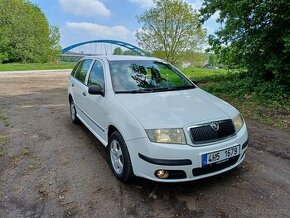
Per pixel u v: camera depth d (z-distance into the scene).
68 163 4.34
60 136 5.62
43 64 36.31
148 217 2.98
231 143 3.34
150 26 26.52
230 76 13.11
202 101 3.86
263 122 6.31
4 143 5.29
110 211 3.10
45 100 9.89
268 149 4.72
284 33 8.52
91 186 3.63
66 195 3.44
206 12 10.73
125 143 3.42
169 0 25.70
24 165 4.31
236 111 3.79
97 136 4.55
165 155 3.09
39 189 3.59
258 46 9.12
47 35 44.25
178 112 3.42
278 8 8.16
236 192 3.42
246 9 8.55
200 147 3.14
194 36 26.66
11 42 37.34
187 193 3.42
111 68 4.51
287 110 7.10
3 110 8.20
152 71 4.69
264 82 9.07
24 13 39.19
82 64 6.03
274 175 3.82
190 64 28.48
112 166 3.88
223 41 10.12
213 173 3.31
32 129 6.16
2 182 3.79
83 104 5.27
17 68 27.91
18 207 3.22
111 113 3.79
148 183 3.66
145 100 3.77
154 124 3.19
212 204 3.18
